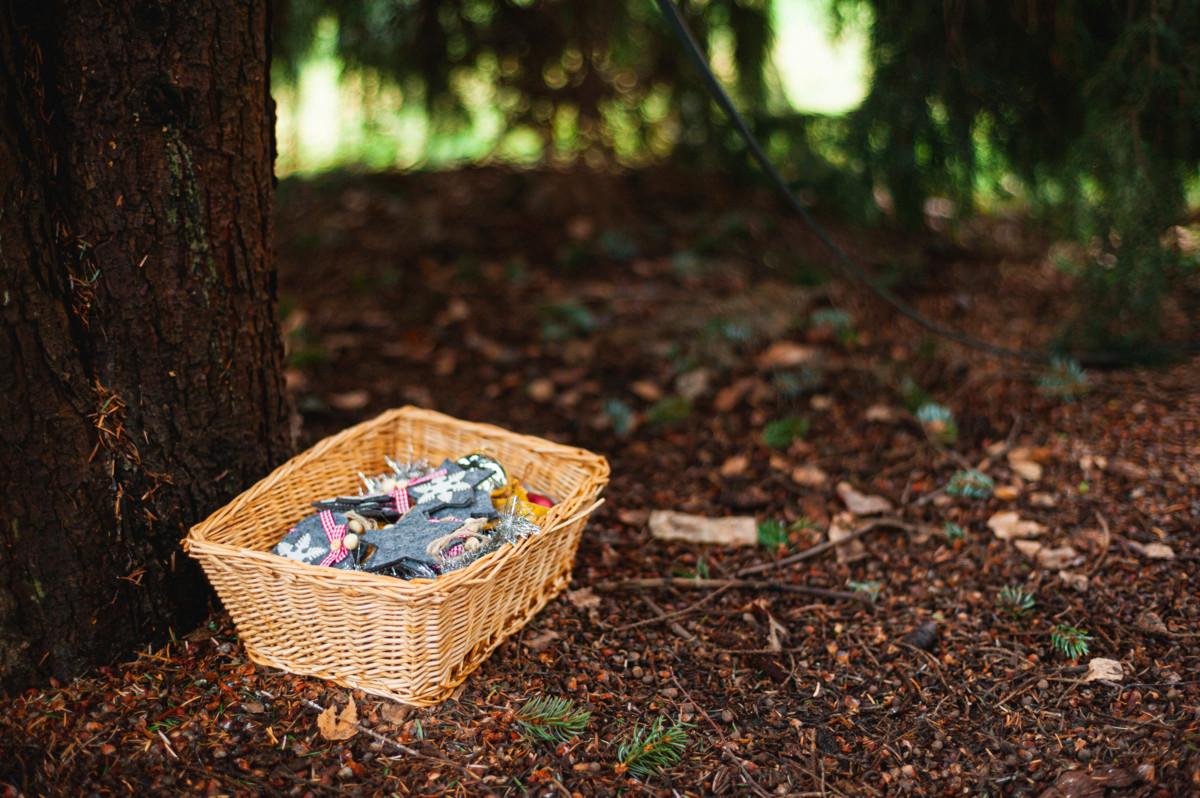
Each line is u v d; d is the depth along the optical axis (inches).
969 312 191.8
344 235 216.4
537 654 110.0
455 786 91.7
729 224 216.5
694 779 94.0
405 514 106.2
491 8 211.2
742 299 191.5
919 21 162.1
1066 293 198.4
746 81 215.6
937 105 173.2
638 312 191.3
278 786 90.8
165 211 98.3
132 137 95.2
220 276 103.8
